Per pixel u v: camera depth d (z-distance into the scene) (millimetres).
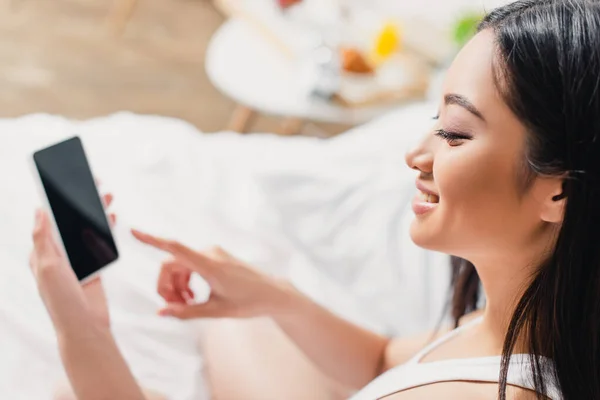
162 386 1168
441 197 782
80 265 1041
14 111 2541
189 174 1542
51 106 2613
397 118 1832
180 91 2869
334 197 1553
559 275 737
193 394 1171
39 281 955
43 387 1102
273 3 2506
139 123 1667
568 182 701
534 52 699
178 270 1102
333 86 2248
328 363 1168
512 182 739
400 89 2318
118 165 1502
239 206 1519
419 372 843
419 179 823
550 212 736
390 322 1396
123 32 3080
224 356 1232
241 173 1595
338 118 2240
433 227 807
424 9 2686
